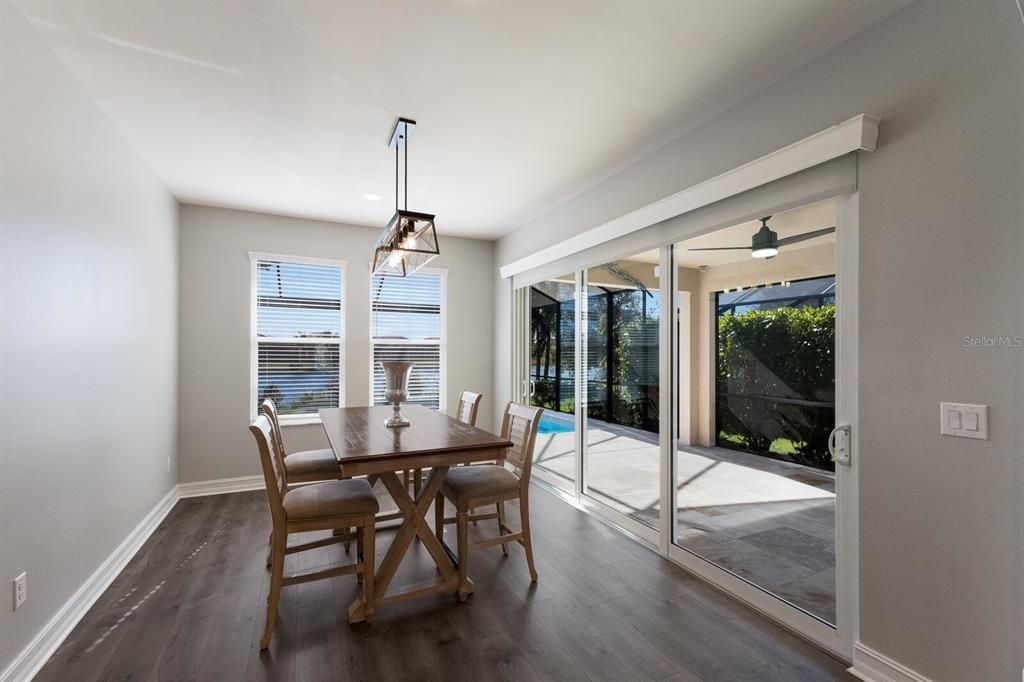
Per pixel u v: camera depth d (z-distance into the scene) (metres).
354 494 2.25
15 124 1.74
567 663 1.88
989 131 1.48
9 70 1.70
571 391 4.09
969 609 1.51
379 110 2.52
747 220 2.33
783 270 2.21
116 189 2.67
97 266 2.42
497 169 3.32
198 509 3.71
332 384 4.71
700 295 2.69
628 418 3.34
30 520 1.82
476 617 2.20
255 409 4.36
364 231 4.84
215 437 4.18
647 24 1.84
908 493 1.67
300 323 4.58
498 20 1.83
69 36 1.91
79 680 1.77
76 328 2.19
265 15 1.80
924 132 1.64
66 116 2.11
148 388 3.22
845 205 1.92
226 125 2.68
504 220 4.67
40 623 1.88
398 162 3.19
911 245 1.67
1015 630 1.41
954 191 1.55
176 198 3.96
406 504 2.32
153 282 3.34
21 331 1.77
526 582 2.54
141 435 3.07
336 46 1.99
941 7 1.60
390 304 5.03
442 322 5.27
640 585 2.51
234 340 4.26
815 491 2.07
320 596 2.38
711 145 2.57
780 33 1.89
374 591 2.22
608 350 3.56
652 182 3.02
